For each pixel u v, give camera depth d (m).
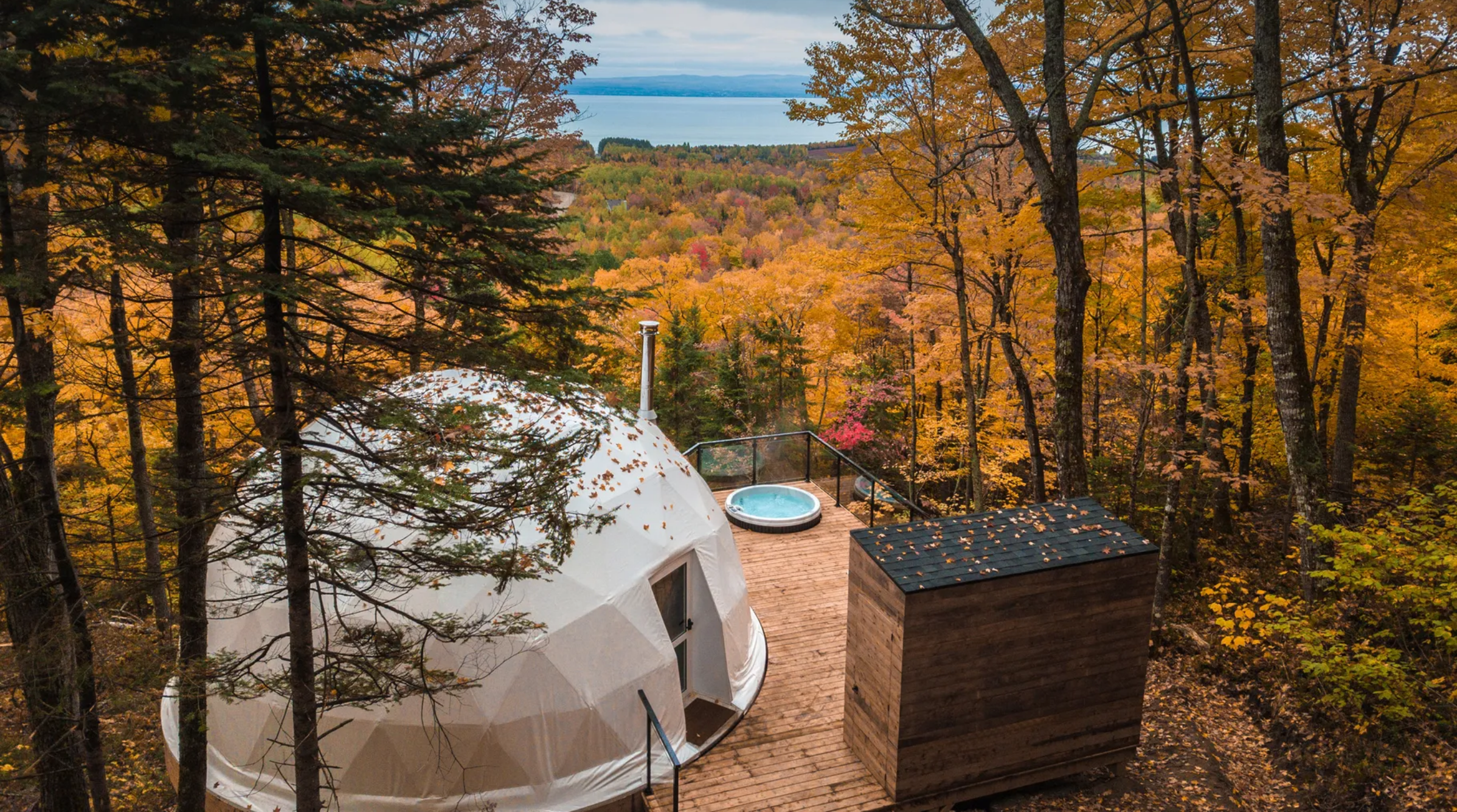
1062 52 10.65
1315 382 14.92
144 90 4.54
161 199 6.10
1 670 6.53
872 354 25.62
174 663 6.24
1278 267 10.52
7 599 6.58
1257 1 10.23
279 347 5.25
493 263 5.65
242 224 6.80
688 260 27.48
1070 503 9.25
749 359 26.98
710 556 9.63
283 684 6.20
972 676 7.93
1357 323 12.89
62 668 6.38
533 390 5.66
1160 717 10.09
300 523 5.68
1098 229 14.90
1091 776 8.88
